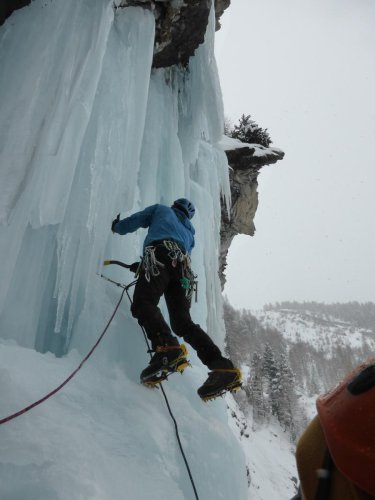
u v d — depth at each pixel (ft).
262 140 30.94
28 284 7.55
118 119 9.46
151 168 12.44
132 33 10.88
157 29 12.44
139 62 10.70
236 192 29.60
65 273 7.70
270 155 28.71
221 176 20.74
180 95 16.02
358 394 1.58
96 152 8.72
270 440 111.24
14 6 8.43
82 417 5.58
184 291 7.92
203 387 6.75
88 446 5.03
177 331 7.54
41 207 7.18
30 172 6.85
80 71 7.82
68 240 7.96
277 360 154.61
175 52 14.01
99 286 8.64
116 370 7.30
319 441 1.75
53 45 7.82
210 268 16.61
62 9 8.09
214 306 16.63
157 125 13.29
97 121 9.05
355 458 1.41
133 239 10.56
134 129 9.94
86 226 8.02
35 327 7.55
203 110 15.99
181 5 11.81
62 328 8.17
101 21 8.34
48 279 8.39
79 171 8.56
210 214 17.12
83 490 4.30
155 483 5.24
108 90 9.48
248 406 130.31
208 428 7.27
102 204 8.56
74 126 7.60
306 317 624.59
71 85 7.70
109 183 8.77
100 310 8.11
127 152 9.66
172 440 6.33
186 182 15.84
